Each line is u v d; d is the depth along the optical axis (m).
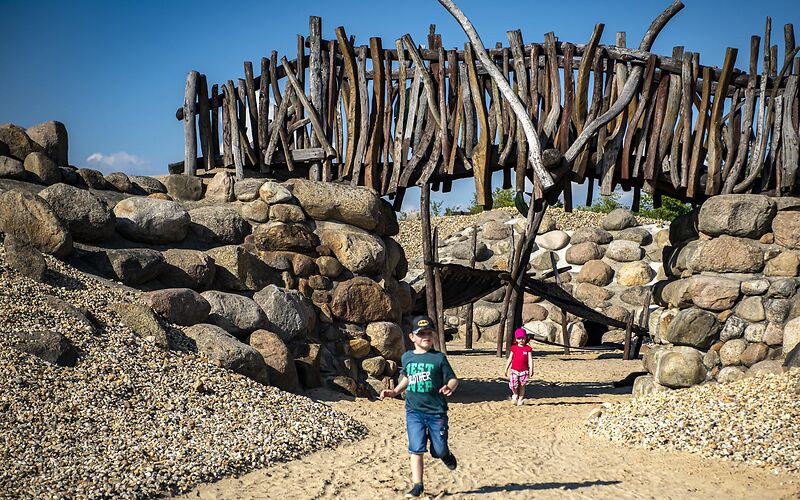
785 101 11.38
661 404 9.31
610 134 12.23
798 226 10.50
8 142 11.14
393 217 13.30
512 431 9.24
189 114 13.38
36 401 6.68
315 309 11.47
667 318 11.30
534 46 12.22
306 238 11.83
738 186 11.58
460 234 28.03
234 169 13.38
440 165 12.65
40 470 5.68
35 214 9.62
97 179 11.77
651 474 6.86
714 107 11.70
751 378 9.54
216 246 11.48
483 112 12.24
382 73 12.83
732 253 10.73
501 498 5.98
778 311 10.29
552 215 30.59
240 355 8.98
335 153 12.98
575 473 6.89
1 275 8.56
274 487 6.09
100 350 7.94
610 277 23.70
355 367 11.41
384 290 12.09
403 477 6.52
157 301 9.27
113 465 5.94
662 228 24.59
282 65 13.30
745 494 6.16
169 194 12.49
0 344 7.25
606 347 22.25
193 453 6.51
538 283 16.88
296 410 8.33
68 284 9.15
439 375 5.97
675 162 11.89
